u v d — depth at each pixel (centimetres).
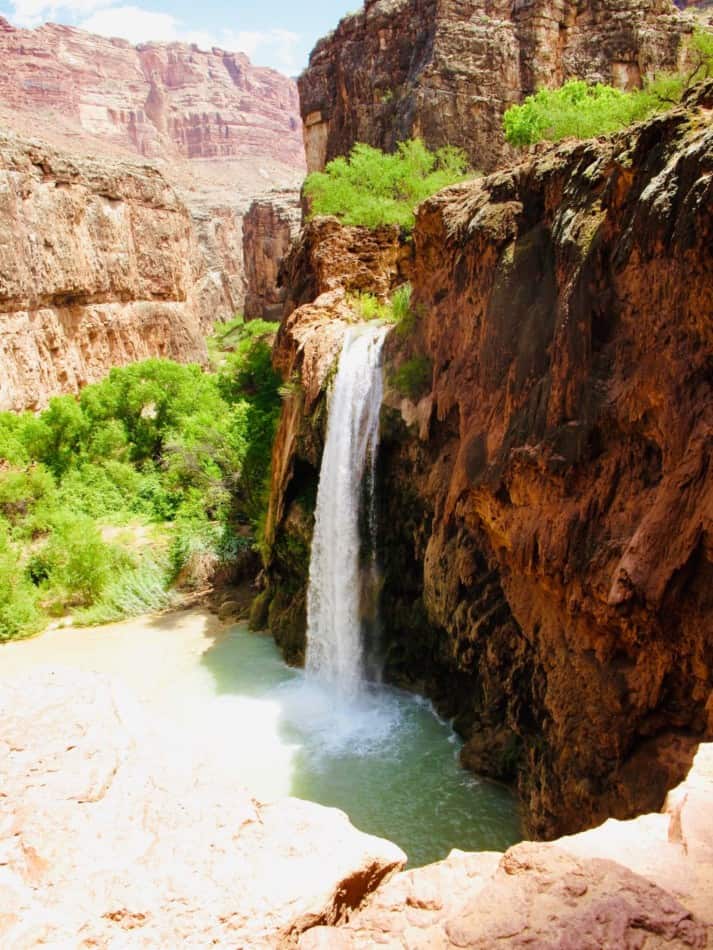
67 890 349
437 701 1554
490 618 1250
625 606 802
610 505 905
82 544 2350
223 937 331
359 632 1691
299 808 425
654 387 830
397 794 1268
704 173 766
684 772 793
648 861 373
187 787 426
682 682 816
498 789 1255
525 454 1018
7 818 388
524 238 1170
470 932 332
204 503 2797
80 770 423
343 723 1527
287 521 1967
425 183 2559
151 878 359
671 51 2911
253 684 1764
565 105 1848
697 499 749
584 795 923
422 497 1511
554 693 1002
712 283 745
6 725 464
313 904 349
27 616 2166
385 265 2395
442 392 1385
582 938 318
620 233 917
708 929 321
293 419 1953
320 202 2772
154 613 2289
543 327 1064
